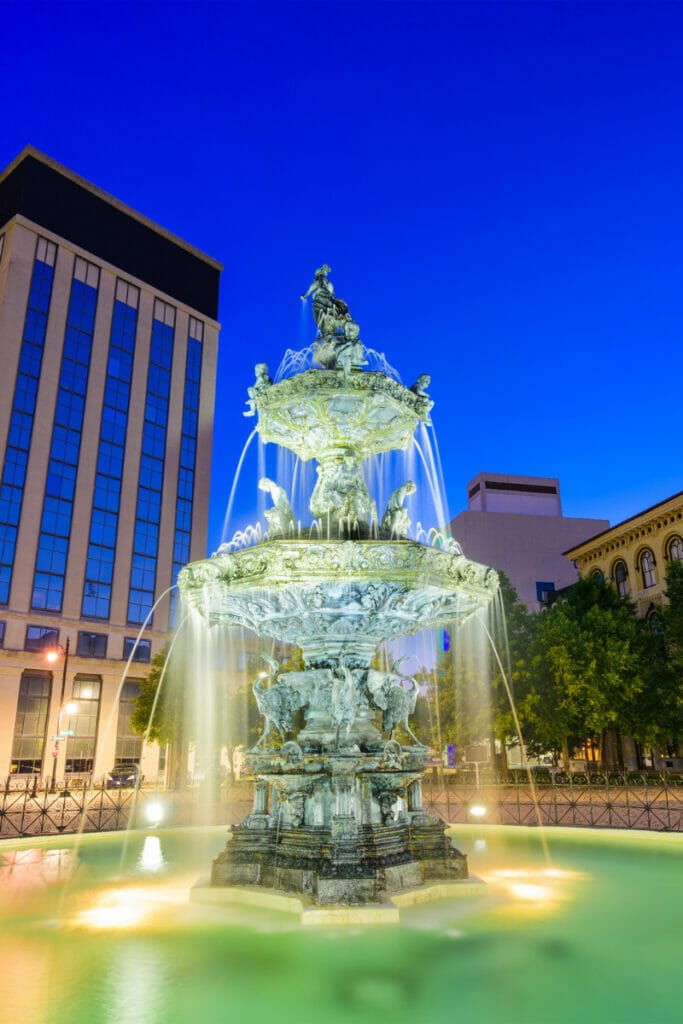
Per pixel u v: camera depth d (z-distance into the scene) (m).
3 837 14.17
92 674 51.75
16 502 50.50
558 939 6.32
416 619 9.48
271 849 8.55
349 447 10.07
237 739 39.97
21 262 54.12
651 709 33.50
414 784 9.25
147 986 5.12
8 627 48.25
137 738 52.91
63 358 55.34
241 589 8.55
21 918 7.21
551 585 87.62
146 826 18.89
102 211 60.94
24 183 55.72
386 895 7.68
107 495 56.03
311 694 9.44
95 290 58.84
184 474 62.25
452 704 38.41
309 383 9.17
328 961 5.73
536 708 34.50
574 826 15.45
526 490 100.81
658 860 10.98
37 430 52.62
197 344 66.44
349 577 8.16
